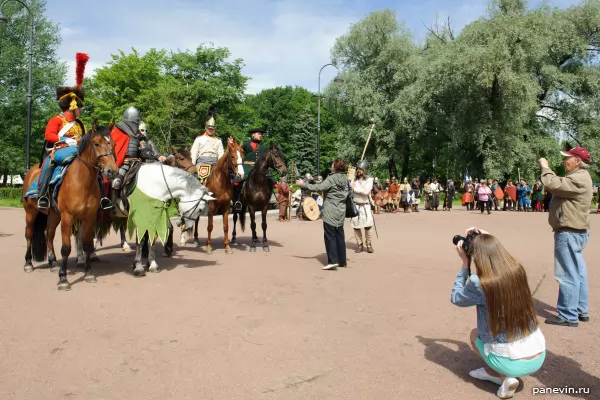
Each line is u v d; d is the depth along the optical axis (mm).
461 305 4129
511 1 35688
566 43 37125
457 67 34438
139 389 4039
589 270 9477
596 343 5250
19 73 40562
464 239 4246
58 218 8109
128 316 5910
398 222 20422
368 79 42375
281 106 77250
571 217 5820
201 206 8352
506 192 31547
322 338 5281
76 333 5301
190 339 5176
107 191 8289
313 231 16000
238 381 4199
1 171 42781
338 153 44375
